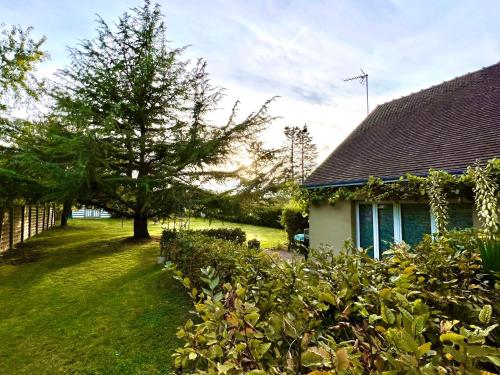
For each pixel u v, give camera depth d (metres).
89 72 11.20
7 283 6.54
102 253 9.91
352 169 8.13
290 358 1.14
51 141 9.43
